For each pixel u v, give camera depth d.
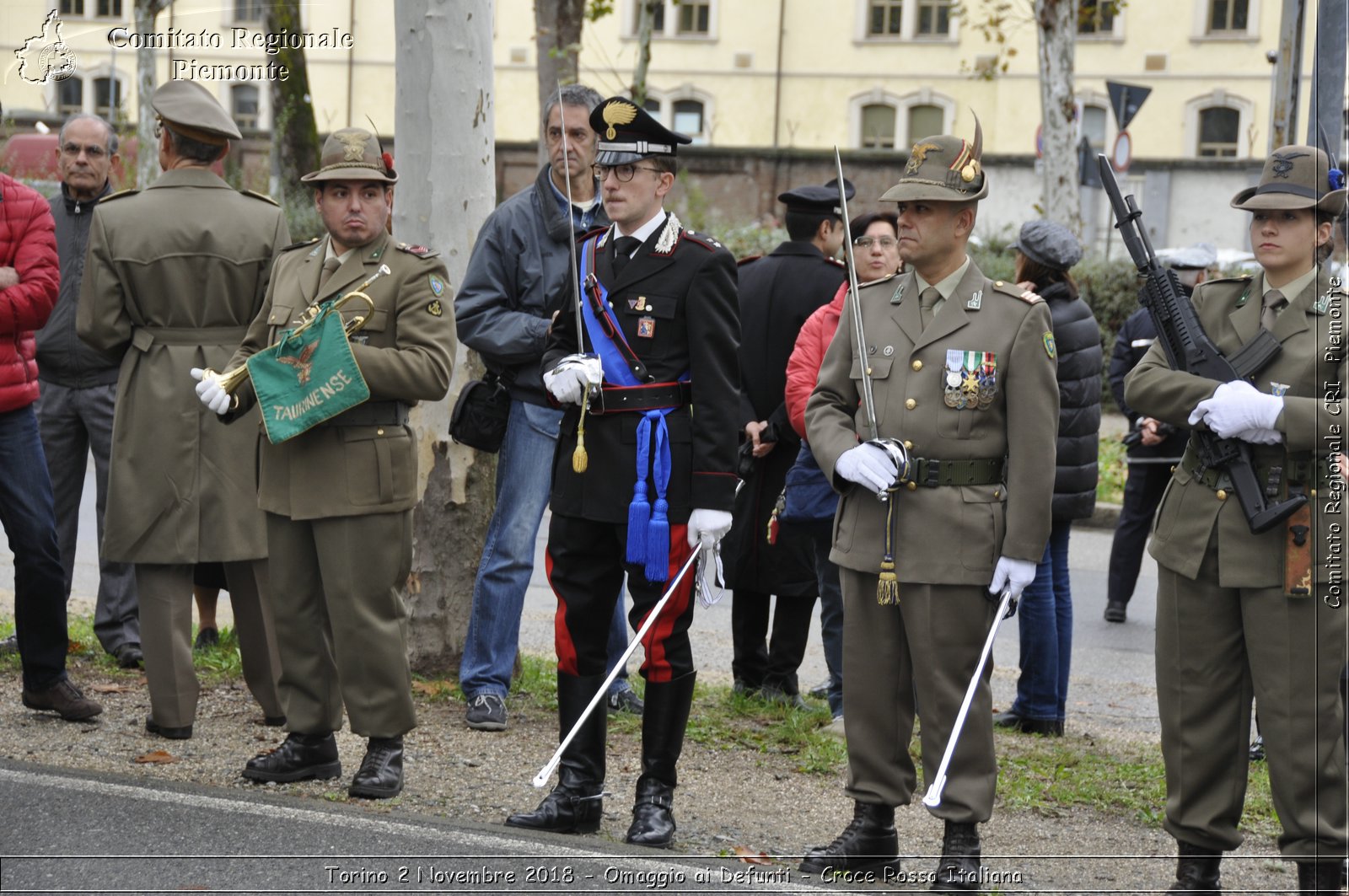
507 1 83.06
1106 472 32.97
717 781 12.84
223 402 11.17
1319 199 9.67
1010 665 18.64
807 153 79.94
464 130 15.02
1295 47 22.66
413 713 11.41
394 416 11.23
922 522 10.27
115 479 12.41
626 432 10.72
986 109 83.38
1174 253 24.72
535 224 14.01
